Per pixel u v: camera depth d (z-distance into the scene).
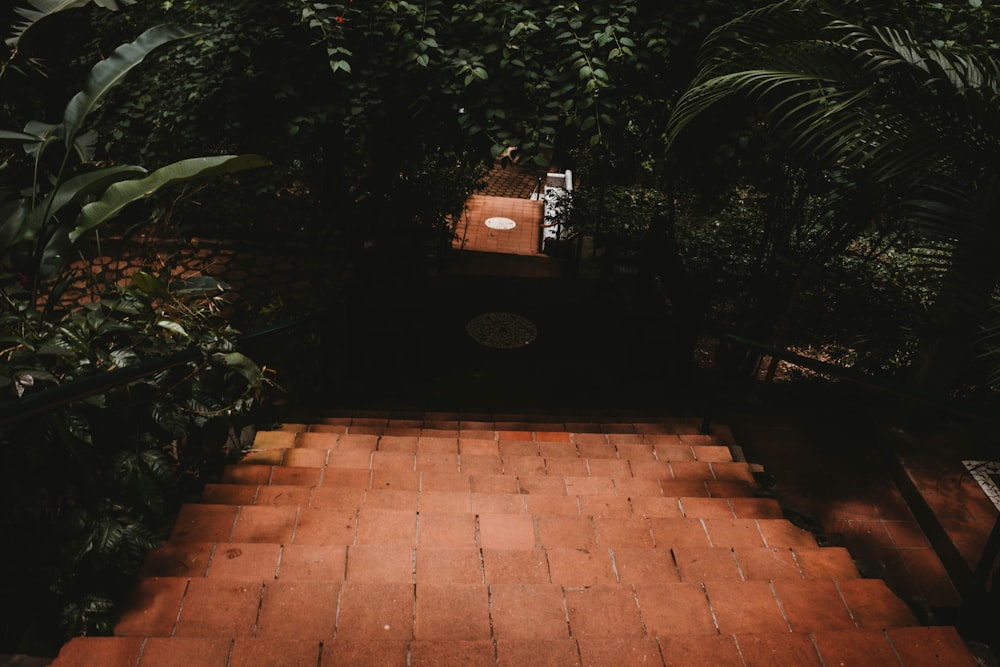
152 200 6.62
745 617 2.20
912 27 3.88
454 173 10.45
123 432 2.68
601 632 2.10
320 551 2.37
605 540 2.74
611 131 5.32
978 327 4.18
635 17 5.11
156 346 2.88
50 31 6.73
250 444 3.80
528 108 5.11
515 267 11.37
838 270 6.33
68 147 3.64
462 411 6.74
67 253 3.47
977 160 2.90
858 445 4.67
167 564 2.31
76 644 1.81
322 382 6.11
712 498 3.19
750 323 7.25
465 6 5.15
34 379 2.42
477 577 2.34
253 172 6.99
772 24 3.66
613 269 8.52
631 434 4.52
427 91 5.15
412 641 1.89
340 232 8.27
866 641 2.02
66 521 2.35
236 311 8.74
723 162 5.06
